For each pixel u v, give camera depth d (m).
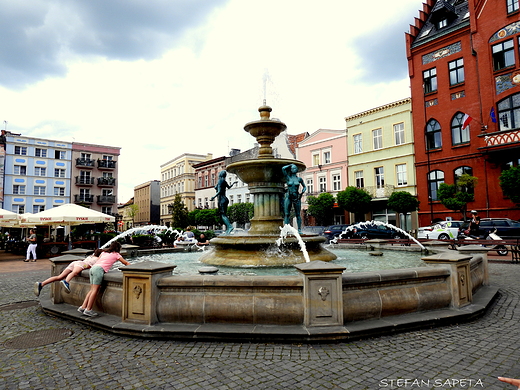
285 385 3.18
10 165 46.44
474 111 26.56
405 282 5.03
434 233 22.45
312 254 8.24
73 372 3.55
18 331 5.02
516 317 5.33
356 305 4.55
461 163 26.98
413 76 30.78
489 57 25.16
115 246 5.68
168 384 3.25
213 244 8.58
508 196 20.38
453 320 4.93
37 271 12.92
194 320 4.58
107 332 4.78
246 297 4.51
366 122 34.75
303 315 4.39
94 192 52.78
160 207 73.25
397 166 32.12
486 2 25.41
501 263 13.00
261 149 9.47
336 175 37.88
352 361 3.67
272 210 9.24
